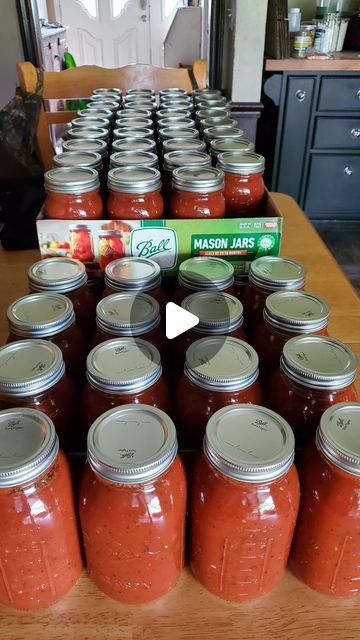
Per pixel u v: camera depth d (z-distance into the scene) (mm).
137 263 722
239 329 642
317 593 511
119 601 501
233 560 474
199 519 472
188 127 1086
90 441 445
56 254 765
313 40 2734
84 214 757
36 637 478
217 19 2715
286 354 552
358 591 500
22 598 483
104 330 607
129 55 4965
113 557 468
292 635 477
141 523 445
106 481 435
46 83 1727
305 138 2762
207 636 476
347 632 479
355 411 488
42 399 528
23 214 1069
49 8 4707
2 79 2807
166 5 4750
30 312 618
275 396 568
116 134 1028
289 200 1396
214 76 2869
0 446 442
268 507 444
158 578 484
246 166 834
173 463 461
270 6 2545
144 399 526
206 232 754
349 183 2912
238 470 428
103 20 4805
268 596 508
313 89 2623
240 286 803
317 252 1133
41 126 1310
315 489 470
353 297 978
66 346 620
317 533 477
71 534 483
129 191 748
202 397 535
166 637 475
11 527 438
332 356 555
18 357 546
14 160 1188
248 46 2357
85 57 4957
